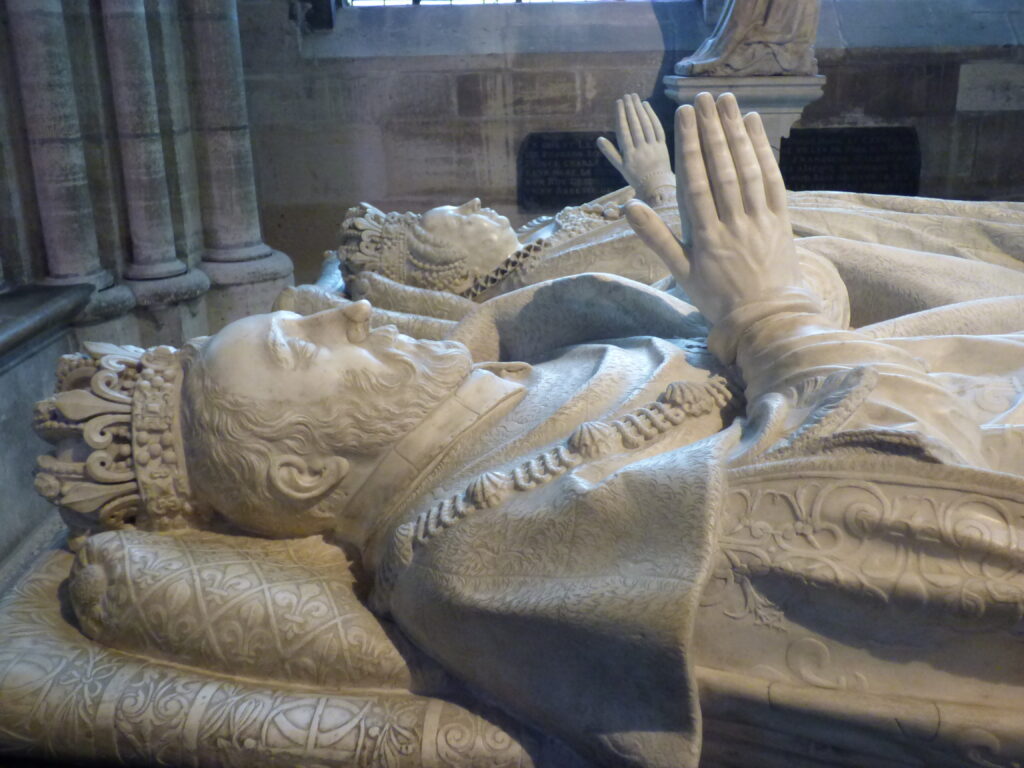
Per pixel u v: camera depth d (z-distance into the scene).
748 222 1.25
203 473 1.21
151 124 3.62
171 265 3.79
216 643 1.12
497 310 1.67
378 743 1.05
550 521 1.05
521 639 1.02
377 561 1.23
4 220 3.27
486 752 1.06
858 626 0.94
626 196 2.55
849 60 4.77
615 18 4.84
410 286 2.26
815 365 1.15
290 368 1.19
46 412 1.26
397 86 4.80
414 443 1.24
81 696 1.07
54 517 3.02
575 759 1.07
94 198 3.60
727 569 0.98
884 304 1.78
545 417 1.24
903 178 5.00
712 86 4.28
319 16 4.76
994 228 2.00
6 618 1.20
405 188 5.00
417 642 1.13
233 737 1.05
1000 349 1.30
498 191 5.01
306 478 1.21
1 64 3.18
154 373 1.26
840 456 0.98
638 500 1.01
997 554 0.89
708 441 1.06
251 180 4.23
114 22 3.45
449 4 4.91
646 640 0.92
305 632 1.13
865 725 0.93
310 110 4.84
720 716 1.02
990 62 4.76
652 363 1.34
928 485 0.93
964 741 0.90
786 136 4.43
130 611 1.13
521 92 4.82
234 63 4.02
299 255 5.11
